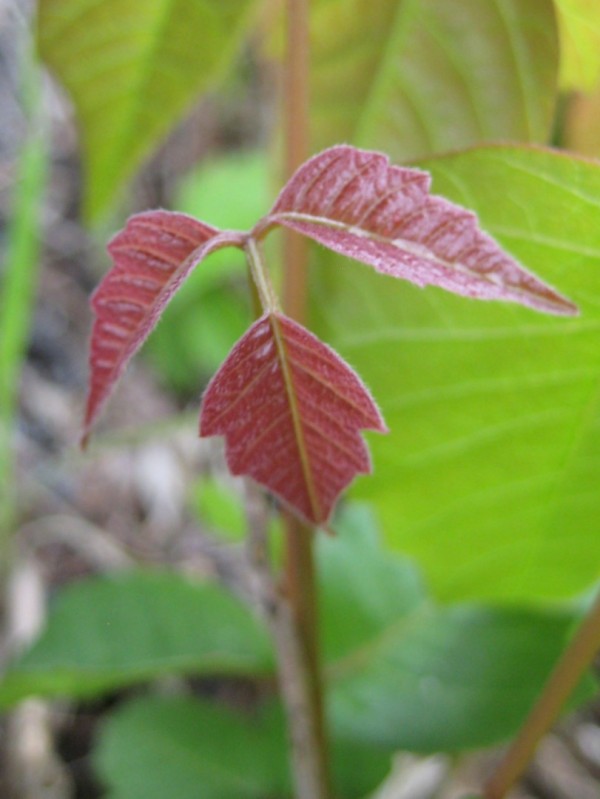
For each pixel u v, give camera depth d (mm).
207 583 306
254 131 697
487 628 298
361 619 309
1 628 420
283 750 311
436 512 248
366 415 157
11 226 541
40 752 381
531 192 184
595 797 404
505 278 156
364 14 228
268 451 165
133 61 241
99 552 480
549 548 253
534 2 212
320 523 171
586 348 209
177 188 664
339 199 160
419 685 290
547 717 243
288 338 157
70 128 641
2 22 617
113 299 167
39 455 516
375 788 288
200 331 574
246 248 163
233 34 240
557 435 228
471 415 227
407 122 238
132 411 562
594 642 234
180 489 531
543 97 221
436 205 156
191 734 319
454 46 226
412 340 218
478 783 395
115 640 289
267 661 290
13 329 383
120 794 309
